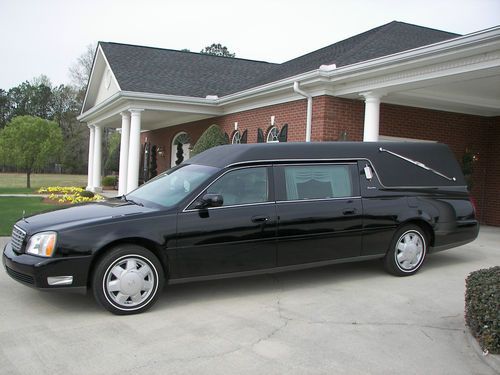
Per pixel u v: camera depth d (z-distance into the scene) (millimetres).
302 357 3785
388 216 6184
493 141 13461
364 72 9445
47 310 4848
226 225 5188
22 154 22672
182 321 4590
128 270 4746
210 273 5180
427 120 12461
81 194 16766
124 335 4207
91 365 3598
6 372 3465
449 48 7629
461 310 4996
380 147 6438
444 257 7777
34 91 74188
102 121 20516
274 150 5711
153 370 3525
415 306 5117
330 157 6004
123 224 4785
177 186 5547
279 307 5043
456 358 3812
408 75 8859
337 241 5855
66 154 50531
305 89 11312
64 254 4570
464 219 6859
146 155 23109
